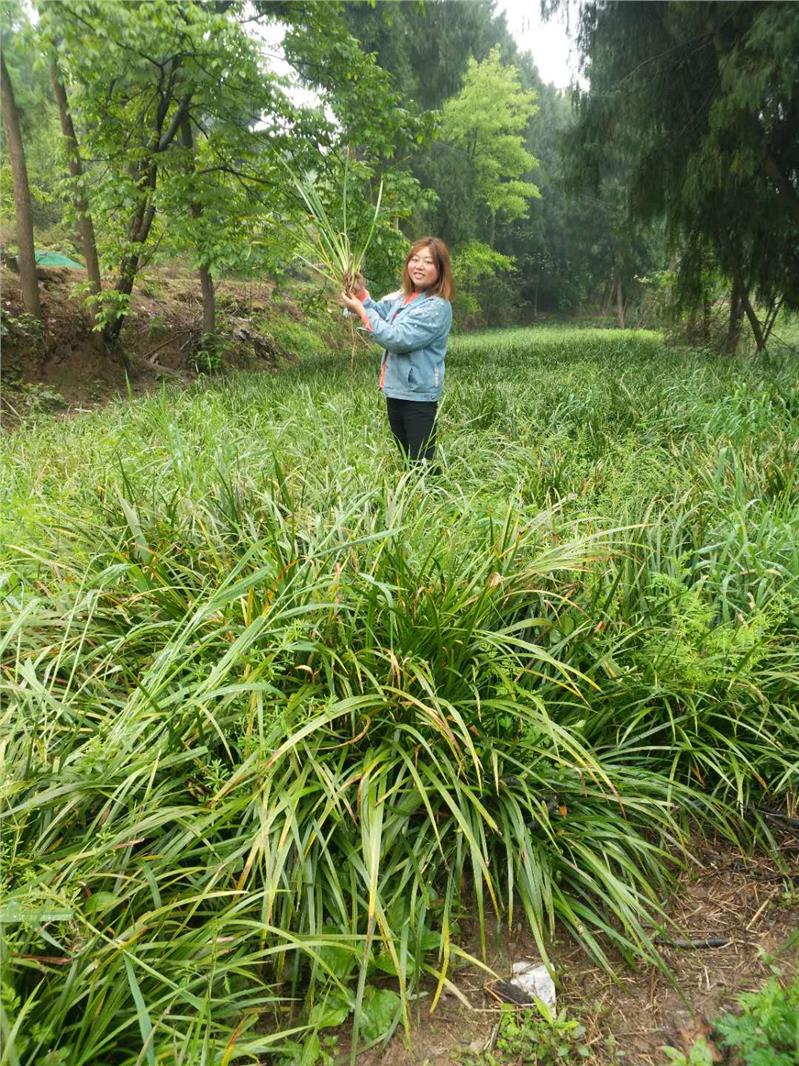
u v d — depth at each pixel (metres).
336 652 2.27
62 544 3.12
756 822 2.34
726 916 2.04
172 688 2.21
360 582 2.45
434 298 4.48
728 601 2.76
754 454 4.32
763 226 12.75
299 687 2.29
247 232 13.20
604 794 2.13
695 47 13.39
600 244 51.12
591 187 16.25
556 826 2.10
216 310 18.20
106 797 1.91
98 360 13.10
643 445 5.09
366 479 3.56
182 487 3.52
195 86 11.47
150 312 16.11
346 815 2.03
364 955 1.65
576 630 2.47
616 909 1.89
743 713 2.45
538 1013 1.74
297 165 12.16
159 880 1.83
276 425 5.52
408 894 1.98
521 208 43.19
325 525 2.81
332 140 12.39
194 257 13.67
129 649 2.52
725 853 2.27
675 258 16.22
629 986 1.83
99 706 2.16
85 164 13.01
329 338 22.77
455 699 2.29
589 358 12.92
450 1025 1.73
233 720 2.09
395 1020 1.69
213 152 13.35
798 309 13.91
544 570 2.53
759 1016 1.54
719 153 12.24
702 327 16.70
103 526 3.20
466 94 38.06
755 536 3.16
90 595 2.37
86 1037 1.47
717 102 11.78
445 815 2.11
